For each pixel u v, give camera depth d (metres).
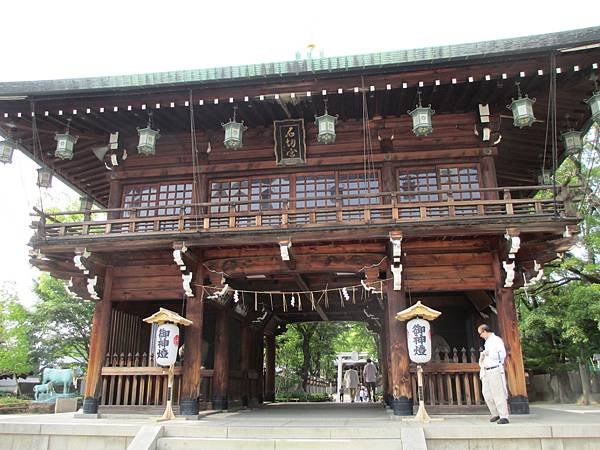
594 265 20.39
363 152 13.70
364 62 11.30
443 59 10.99
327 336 35.88
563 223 11.28
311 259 13.10
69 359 34.47
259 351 20.36
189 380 12.41
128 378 13.05
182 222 12.41
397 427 9.22
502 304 12.38
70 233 13.50
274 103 12.77
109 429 9.73
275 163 13.89
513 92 12.34
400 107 13.16
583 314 20.16
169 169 14.40
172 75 11.94
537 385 28.50
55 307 28.41
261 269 13.23
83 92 12.23
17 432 9.98
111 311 13.84
